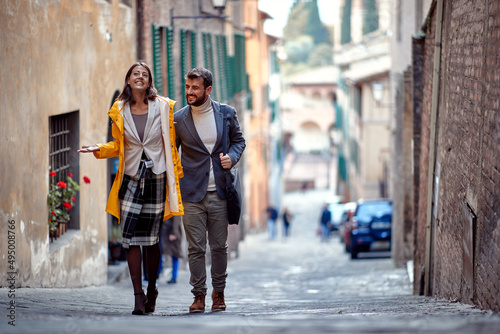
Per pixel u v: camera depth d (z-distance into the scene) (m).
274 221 43.56
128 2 15.83
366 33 55.41
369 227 25.72
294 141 106.31
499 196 5.88
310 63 123.44
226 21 29.75
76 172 12.18
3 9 8.36
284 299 11.95
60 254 10.80
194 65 22.23
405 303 8.35
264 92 52.22
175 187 6.84
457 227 8.18
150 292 7.13
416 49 14.62
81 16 11.97
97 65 13.08
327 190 85.12
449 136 9.24
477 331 3.43
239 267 23.58
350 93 57.66
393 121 27.39
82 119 12.18
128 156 6.71
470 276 7.10
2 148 8.23
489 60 6.50
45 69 10.03
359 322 4.06
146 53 16.62
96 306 7.60
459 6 8.65
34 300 7.29
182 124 7.25
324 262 26.06
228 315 6.20
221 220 7.41
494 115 6.22
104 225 13.84
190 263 7.38
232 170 7.40
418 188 14.46
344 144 66.44
